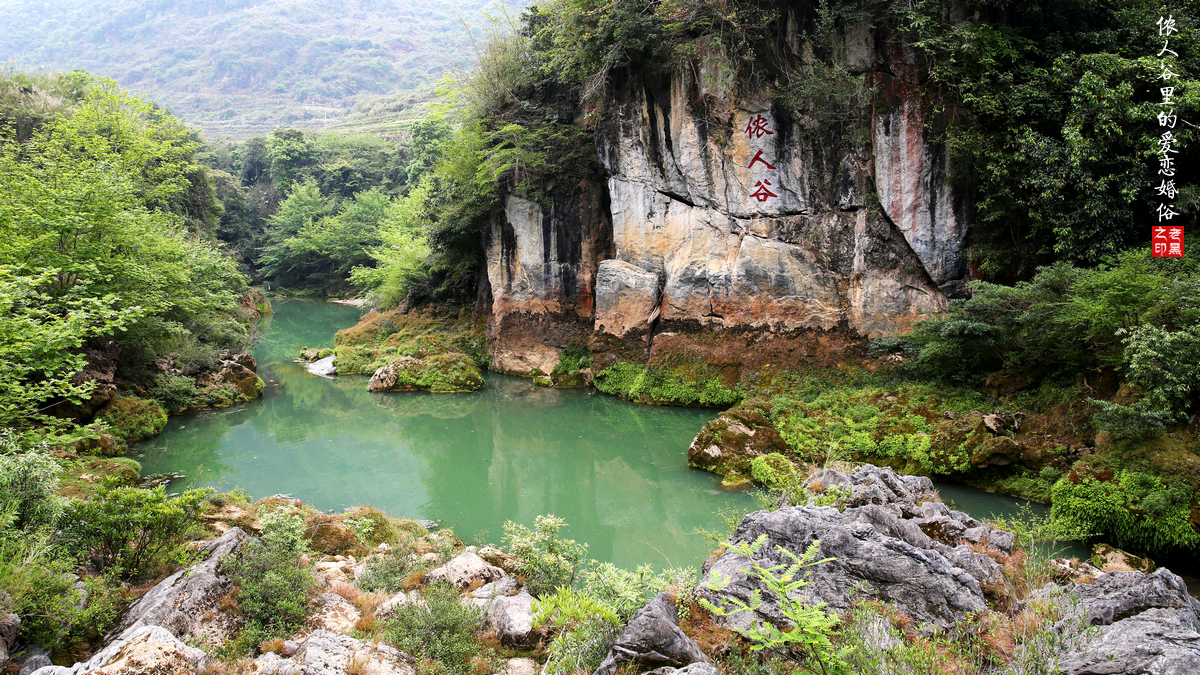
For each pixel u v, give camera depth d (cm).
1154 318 975
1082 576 601
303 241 4625
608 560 912
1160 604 452
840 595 513
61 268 1263
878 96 1532
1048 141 1268
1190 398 923
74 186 1359
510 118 2152
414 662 516
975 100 1351
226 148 6481
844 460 1175
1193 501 819
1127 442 931
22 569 496
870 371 1558
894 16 1499
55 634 489
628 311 1953
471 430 1641
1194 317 930
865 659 397
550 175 2098
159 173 2422
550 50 2014
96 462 1099
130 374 1545
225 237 4875
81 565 589
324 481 1238
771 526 582
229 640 531
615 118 1903
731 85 1694
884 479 864
